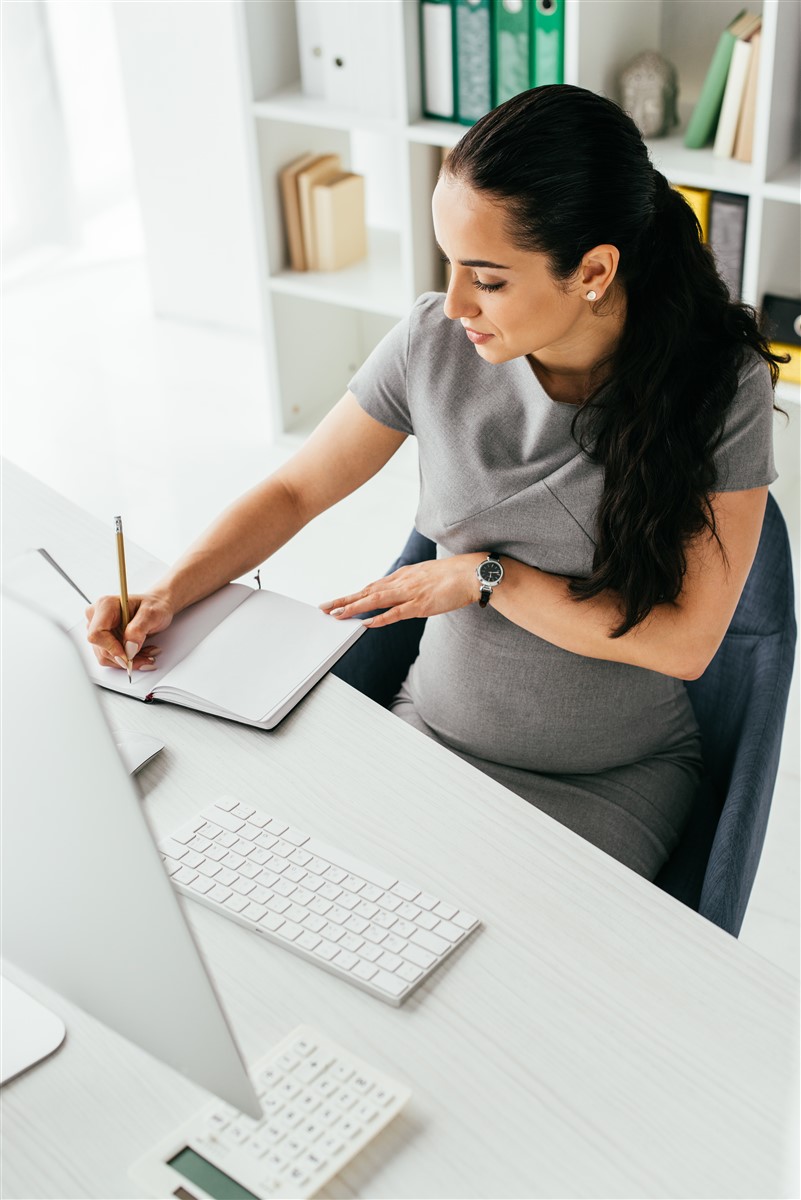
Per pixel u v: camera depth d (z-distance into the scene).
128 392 3.62
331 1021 0.97
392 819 1.15
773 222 2.48
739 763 1.38
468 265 1.21
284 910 1.06
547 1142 0.88
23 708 0.73
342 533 2.95
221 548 1.49
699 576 1.33
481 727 1.48
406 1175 0.86
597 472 1.35
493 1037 0.95
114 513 3.07
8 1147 0.90
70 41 4.53
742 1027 0.95
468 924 1.03
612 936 1.03
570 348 1.30
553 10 2.49
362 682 1.63
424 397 1.45
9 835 0.75
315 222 3.13
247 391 3.61
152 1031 0.77
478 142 1.16
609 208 1.17
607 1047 0.94
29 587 1.47
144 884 0.72
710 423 1.27
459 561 1.43
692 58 2.72
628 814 1.45
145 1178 0.85
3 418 3.51
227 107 3.50
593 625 1.36
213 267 3.86
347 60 2.79
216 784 1.20
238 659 1.34
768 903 2.00
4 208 4.41
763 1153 0.87
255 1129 0.88
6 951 0.82
